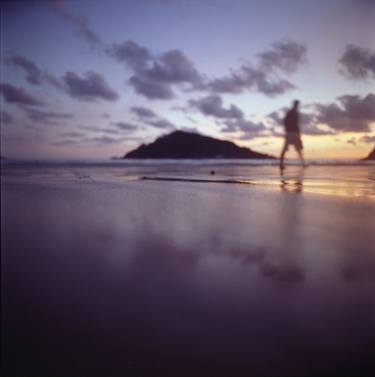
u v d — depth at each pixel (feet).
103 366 5.09
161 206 13.71
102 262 7.69
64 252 8.43
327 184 20.43
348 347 5.13
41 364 5.13
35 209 13.23
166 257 7.97
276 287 6.44
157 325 5.62
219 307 6.06
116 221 11.28
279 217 11.60
